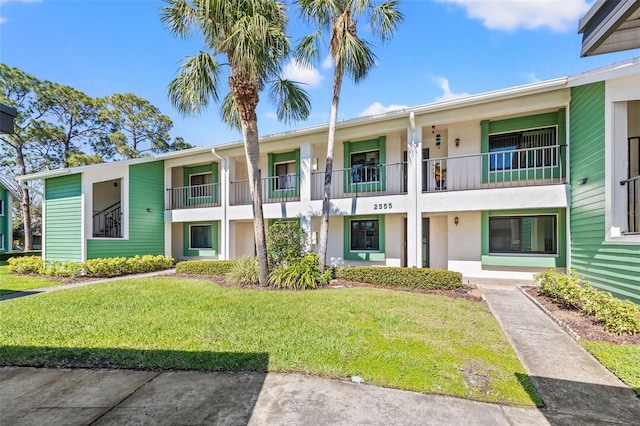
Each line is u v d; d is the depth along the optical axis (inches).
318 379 128.7
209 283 351.6
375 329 183.5
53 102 807.7
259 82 333.4
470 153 390.6
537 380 127.1
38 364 144.3
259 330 182.7
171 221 564.4
